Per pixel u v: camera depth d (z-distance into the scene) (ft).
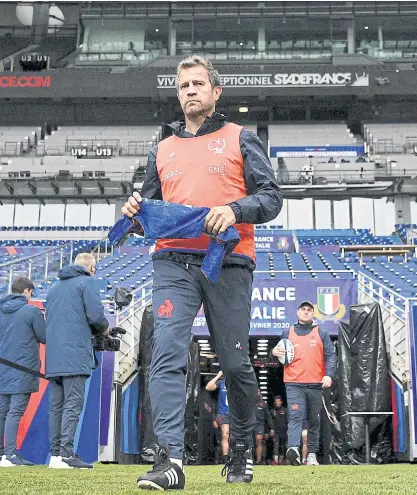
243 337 7.41
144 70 87.25
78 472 11.53
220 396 27.48
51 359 13.69
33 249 60.70
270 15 93.66
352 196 82.58
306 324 19.08
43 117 94.27
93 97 87.97
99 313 13.89
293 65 86.69
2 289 37.86
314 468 15.25
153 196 8.18
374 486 7.34
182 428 6.85
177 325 7.06
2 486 6.64
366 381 24.12
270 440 37.93
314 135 90.89
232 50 93.66
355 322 24.67
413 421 21.71
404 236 77.15
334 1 93.35
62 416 13.73
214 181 7.65
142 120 94.17
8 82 87.30
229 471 8.36
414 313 22.35
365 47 94.84
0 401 15.11
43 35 98.12
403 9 93.40
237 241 7.04
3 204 84.28
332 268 54.19
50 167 82.07
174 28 94.32
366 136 90.53
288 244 67.26
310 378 18.67
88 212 84.02
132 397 23.68
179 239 7.32
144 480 6.38
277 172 82.69
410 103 92.68
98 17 95.71
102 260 61.05
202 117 7.97
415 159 83.05
